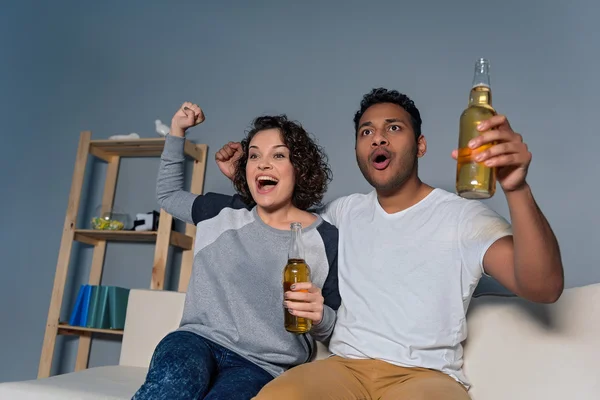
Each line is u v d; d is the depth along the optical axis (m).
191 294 1.43
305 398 1.02
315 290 1.23
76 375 1.61
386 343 1.25
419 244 1.30
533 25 2.54
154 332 1.81
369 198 1.49
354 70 2.73
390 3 2.75
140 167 3.02
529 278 1.02
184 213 1.58
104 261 2.96
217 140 2.89
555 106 2.46
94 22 3.24
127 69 3.13
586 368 1.21
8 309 3.02
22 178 3.16
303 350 1.41
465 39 2.61
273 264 1.40
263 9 2.95
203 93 2.96
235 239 1.45
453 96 2.57
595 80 2.43
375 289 1.30
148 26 3.14
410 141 1.37
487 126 0.86
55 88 3.23
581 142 2.41
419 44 2.66
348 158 2.66
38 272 3.02
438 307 1.24
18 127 3.24
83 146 2.75
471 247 1.22
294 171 1.49
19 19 3.36
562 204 2.39
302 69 2.82
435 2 2.68
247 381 1.23
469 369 1.31
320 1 2.86
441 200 1.35
